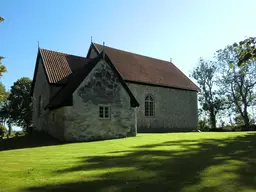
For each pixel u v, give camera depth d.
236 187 4.54
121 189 4.43
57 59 20.48
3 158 8.22
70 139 14.23
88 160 7.26
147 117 24.92
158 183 4.77
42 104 19.64
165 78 28.03
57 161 7.25
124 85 17.20
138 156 7.65
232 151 8.43
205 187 4.53
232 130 34.19
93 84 15.54
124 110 16.86
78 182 4.88
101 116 15.70
